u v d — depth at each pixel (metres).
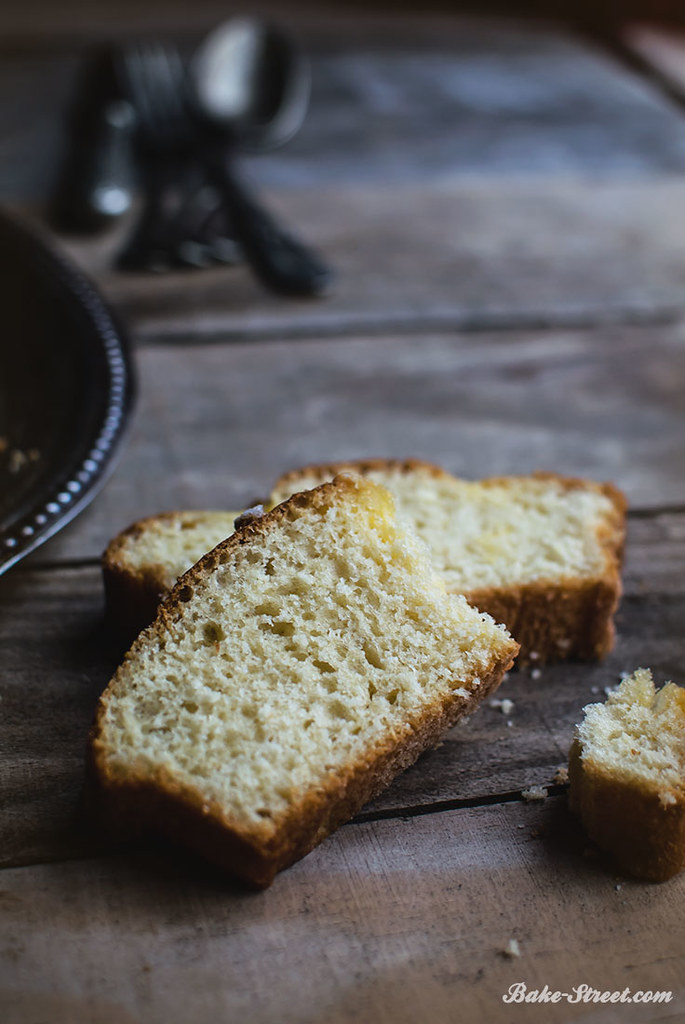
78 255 0.59
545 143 0.75
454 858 0.38
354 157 0.71
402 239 0.63
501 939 0.37
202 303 0.58
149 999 0.35
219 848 0.37
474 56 0.88
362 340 0.56
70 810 0.38
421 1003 0.35
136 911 0.37
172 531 0.43
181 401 0.52
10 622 0.43
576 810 0.39
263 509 0.41
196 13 0.92
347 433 0.52
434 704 0.38
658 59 0.88
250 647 0.38
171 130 0.68
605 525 0.44
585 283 0.61
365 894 0.37
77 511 0.43
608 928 0.37
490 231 0.64
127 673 0.38
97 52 0.82
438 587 0.39
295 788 0.37
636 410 0.54
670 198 0.69
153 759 0.37
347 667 0.38
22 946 0.36
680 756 0.38
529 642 0.43
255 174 0.68
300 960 0.36
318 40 0.88
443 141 0.74
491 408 0.53
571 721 0.41
